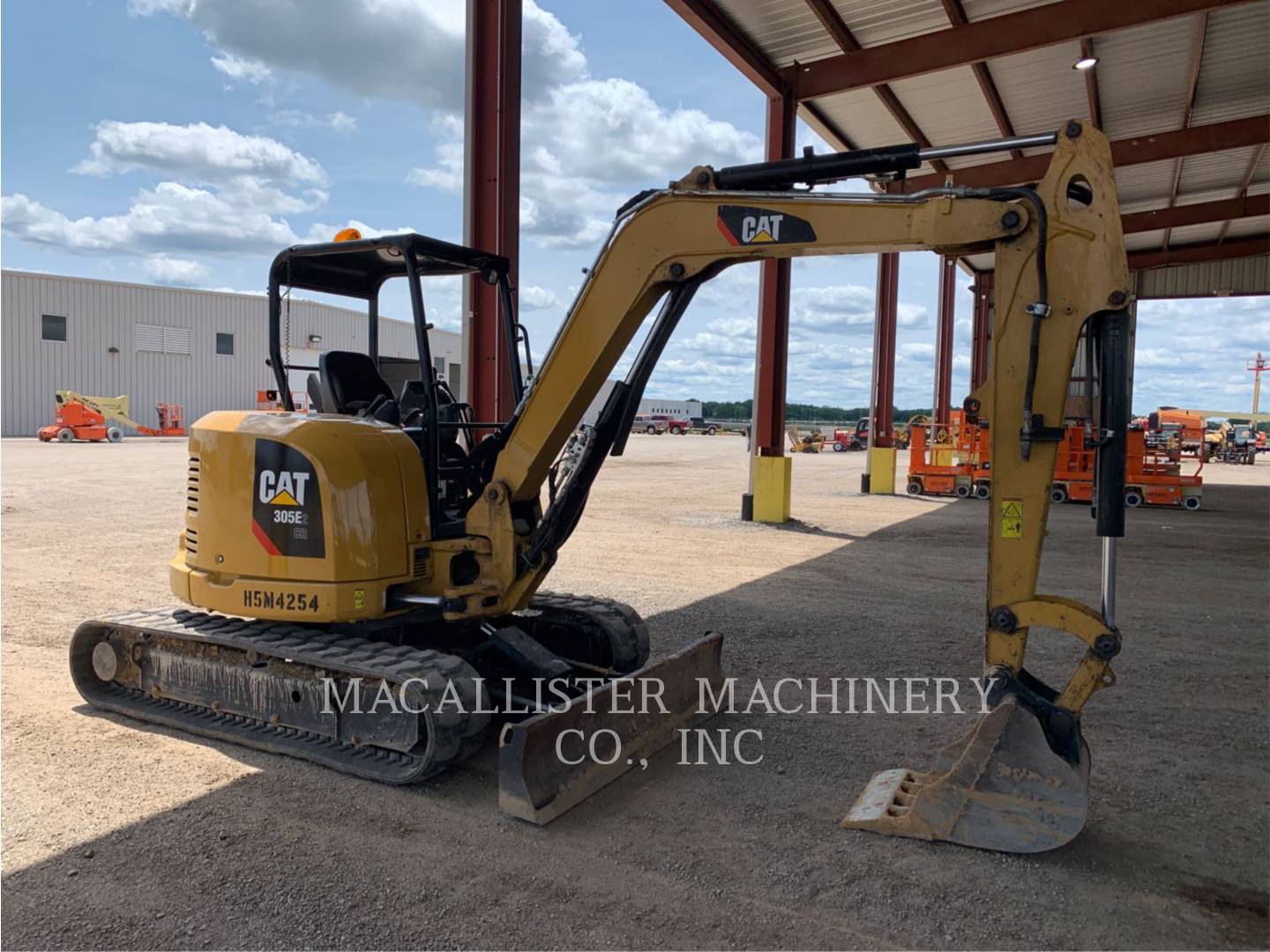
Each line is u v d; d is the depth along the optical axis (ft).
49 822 12.07
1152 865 11.27
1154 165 55.16
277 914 9.90
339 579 14.17
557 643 17.79
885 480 62.49
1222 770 14.25
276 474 14.57
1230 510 54.03
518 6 24.94
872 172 12.58
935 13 35.78
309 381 17.40
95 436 110.73
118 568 29.32
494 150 24.77
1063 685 18.61
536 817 12.08
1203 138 47.14
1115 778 13.91
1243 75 41.78
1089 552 36.58
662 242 13.74
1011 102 45.60
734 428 204.44
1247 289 84.58
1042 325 11.51
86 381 128.77
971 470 60.03
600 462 15.56
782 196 12.83
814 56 39.14
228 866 10.95
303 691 14.53
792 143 40.34
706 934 9.64
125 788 13.23
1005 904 10.32
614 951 9.32
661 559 33.40
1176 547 37.88
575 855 11.36
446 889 10.48
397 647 14.33
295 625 15.74
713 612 24.79
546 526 15.35
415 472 15.17
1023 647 12.00
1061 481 56.75
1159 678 19.11
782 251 13.00
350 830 11.96
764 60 39.32
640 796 13.17
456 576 15.56
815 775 13.97
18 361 122.72
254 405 146.10
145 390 134.10
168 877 10.67
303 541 14.39
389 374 19.02
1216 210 63.77
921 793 11.84
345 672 13.83
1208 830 12.21
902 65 37.73
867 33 37.58
